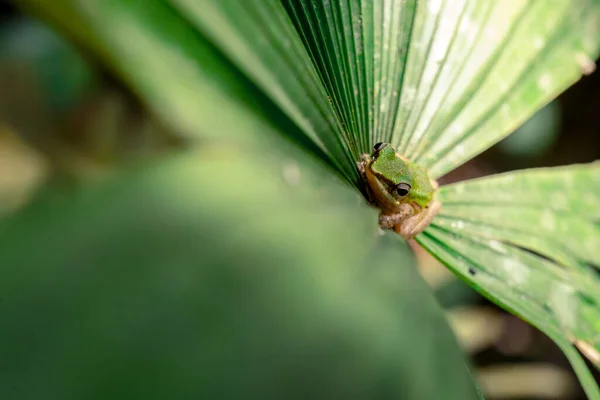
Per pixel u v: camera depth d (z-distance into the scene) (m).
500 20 0.26
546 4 0.27
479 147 0.25
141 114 0.14
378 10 0.24
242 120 0.17
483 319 0.42
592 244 0.26
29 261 0.13
